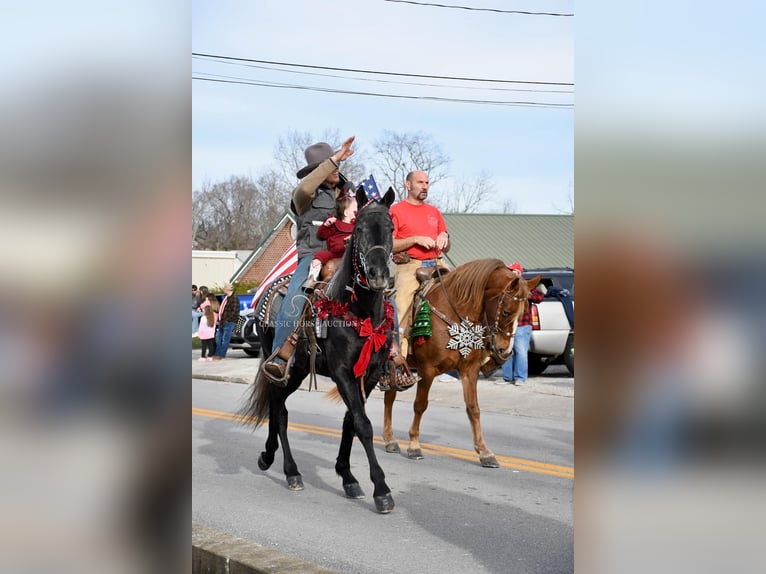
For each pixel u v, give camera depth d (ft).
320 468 24.23
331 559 15.03
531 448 26.89
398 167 165.07
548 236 104.58
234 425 33.22
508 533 16.69
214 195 204.23
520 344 42.88
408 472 23.29
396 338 22.21
